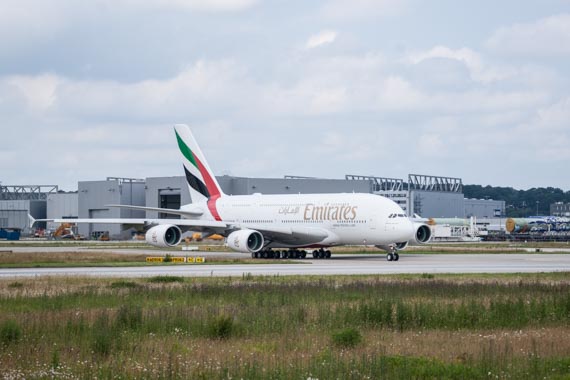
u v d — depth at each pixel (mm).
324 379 43531
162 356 50500
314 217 170750
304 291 87188
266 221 181000
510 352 51125
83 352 51594
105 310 70438
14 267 136125
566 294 84688
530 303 74938
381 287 91938
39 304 76000
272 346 54875
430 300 80312
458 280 105875
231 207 190250
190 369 46406
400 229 155625
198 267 136500
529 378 44250
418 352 52656
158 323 62812
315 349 53625
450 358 50469
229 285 94688
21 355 50094
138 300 80062
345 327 63312
